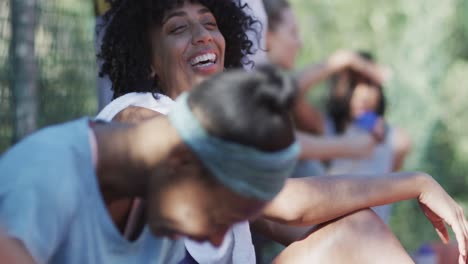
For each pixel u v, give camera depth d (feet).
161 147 6.73
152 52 9.72
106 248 7.12
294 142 6.66
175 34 9.64
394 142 18.37
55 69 15.08
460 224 9.27
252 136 6.41
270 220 9.39
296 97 6.59
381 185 9.20
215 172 6.54
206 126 6.47
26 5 13.39
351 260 8.97
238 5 10.75
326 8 26.45
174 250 8.12
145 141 6.83
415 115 23.41
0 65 13.52
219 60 9.86
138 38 9.70
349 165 17.87
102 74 10.01
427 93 23.61
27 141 6.98
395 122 23.18
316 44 26.16
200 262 9.12
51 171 6.80
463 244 9.16
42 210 6.73
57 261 7.02
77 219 6.93
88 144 6.97
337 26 26.37
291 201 9.04
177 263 8.22
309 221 9.10
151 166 6.82
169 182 6.73
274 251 17.01
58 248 6.97
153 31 9.68
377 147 18.13
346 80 18.57
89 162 6.94
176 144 6.62
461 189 23.57
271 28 16.40
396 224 21.79
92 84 15.79
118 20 9.75
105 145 6.97
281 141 6.51
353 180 9.20
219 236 6.96
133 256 7.40
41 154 6.85
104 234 7.07
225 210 6.70
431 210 9.32
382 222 9.18
